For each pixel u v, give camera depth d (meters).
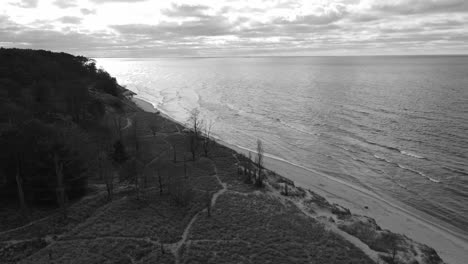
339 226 43.69
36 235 36.03
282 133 95.25
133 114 105.00
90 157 56.00
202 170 62.00
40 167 42.47
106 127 79.38
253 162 67.38
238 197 50.44
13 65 94.44
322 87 183.75
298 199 52.06
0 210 40.38
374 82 199.12
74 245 34.69
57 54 139.75
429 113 108.25
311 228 42.31
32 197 42.88
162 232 38.72
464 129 89.75
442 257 39.53
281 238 38.94
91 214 42.19
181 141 79.50
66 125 64.44
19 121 53.38
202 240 37.59
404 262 36.00
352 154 76.50
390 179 62.69
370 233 42.00
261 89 184.00
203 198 49.25
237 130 99.31
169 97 163.25
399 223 47.47
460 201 53.69
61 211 40.84
